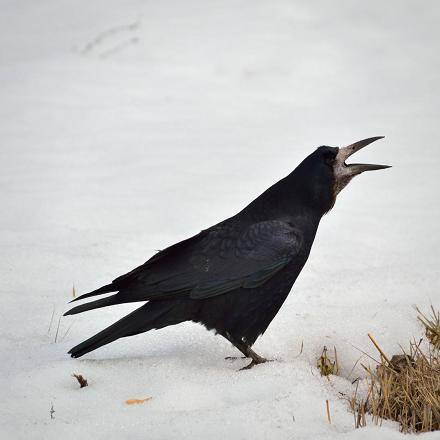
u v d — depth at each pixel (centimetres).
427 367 1018
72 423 913
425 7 3712
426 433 883
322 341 1171
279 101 2780
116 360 1093
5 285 1406
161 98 2834
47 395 991
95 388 1009
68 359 1091
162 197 1914
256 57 3189
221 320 1119
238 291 1112
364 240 1639
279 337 1188
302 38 3375
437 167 2095
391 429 892
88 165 2173
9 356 1126
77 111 2689
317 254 1567
